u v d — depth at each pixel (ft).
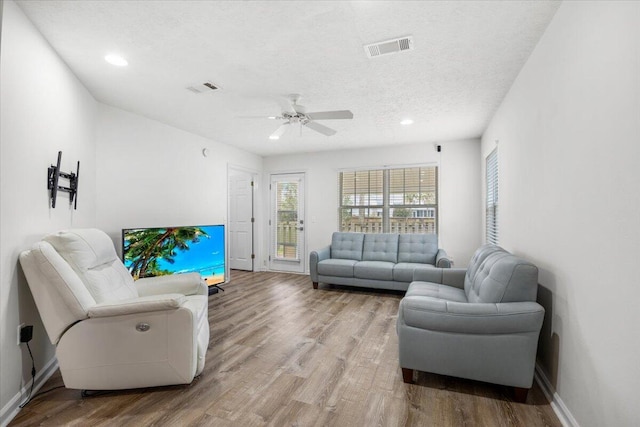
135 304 6.04
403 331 6.73
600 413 4.50
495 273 6.90
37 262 5.82
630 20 3.83
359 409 5.94
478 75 8.90
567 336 5.57
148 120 12.62
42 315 5.98
